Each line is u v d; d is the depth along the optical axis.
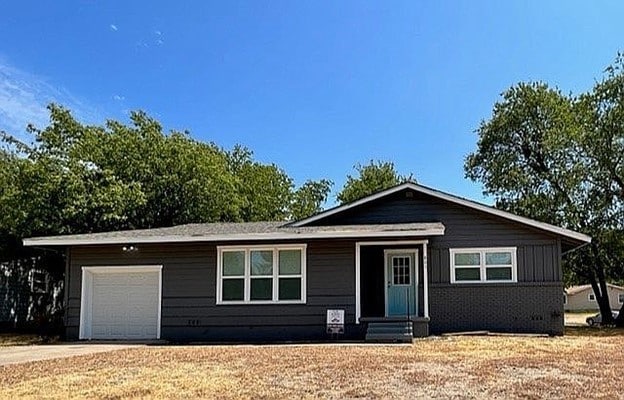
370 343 15.67
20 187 24.81
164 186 29.64
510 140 32.97
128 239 18.05
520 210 31.38
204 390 8.51
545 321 18.25
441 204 19.33
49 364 11.77
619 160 27.95
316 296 17.69
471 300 18.59
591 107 28.97
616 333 21.05
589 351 13.38
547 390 8.35
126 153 29.34
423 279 18.38
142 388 8.70
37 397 8.14
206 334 17.94
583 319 40.72
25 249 25.39
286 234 17.44
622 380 9.21
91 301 18.75
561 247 19.55
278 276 17.97
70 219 24.95
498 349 13.77
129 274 18.72
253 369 10.51
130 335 18.42
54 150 27.69
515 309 18.42
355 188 49.38
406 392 8.25
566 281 31.95
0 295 25.53
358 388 8.55
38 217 24.47
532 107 32.25
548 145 30.27
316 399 7.82
